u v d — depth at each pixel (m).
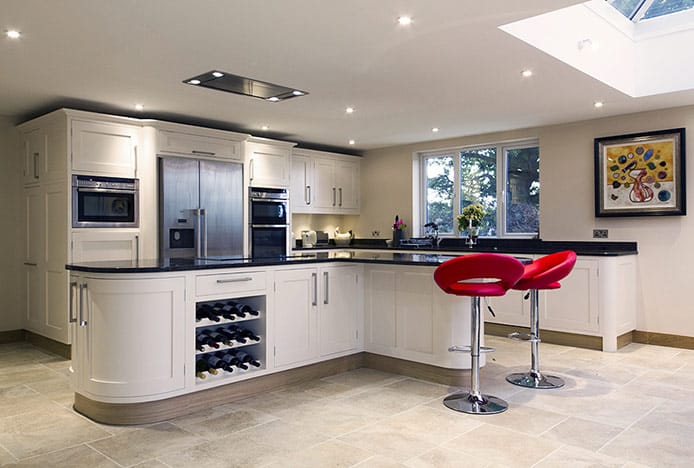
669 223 5.24
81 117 4.80
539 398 3.57
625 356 4.82
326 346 4.09
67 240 4.74
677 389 3.79
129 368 3.06
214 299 3.41
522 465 2.53
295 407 3.38
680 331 5.19
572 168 5.84
